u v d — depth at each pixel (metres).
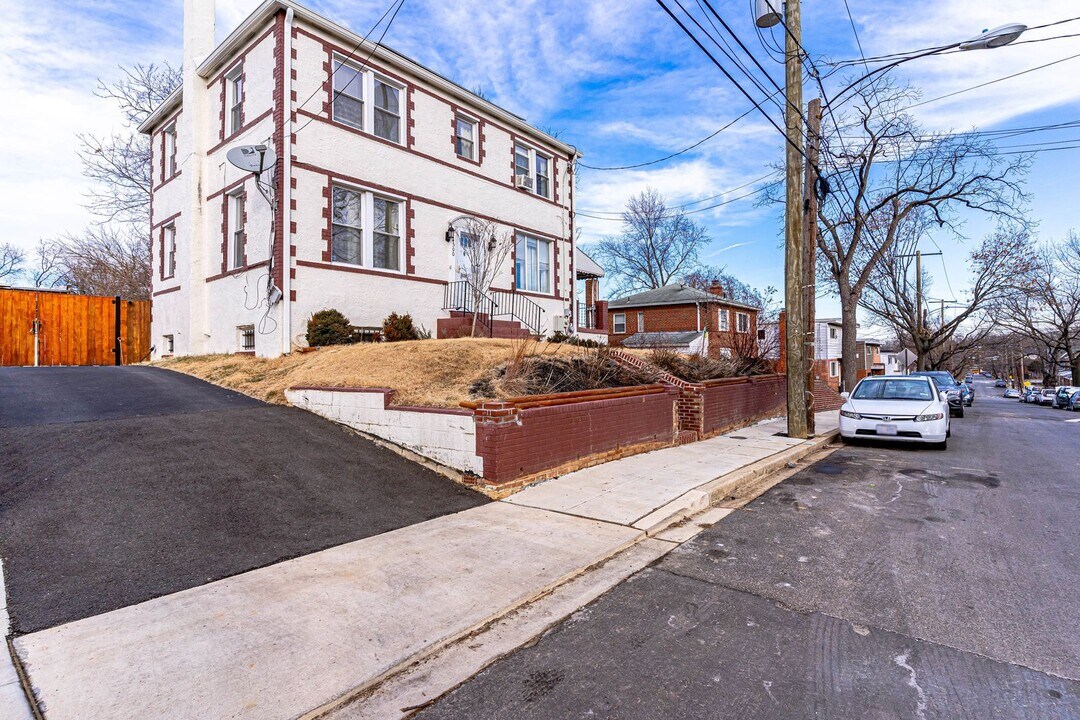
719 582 4.46
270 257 12.27
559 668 3.22
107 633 3.33
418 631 3.51
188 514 5.12
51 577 3.95
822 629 3.68
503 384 8.75
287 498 5.75
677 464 8.60
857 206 22.39
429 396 8.19
